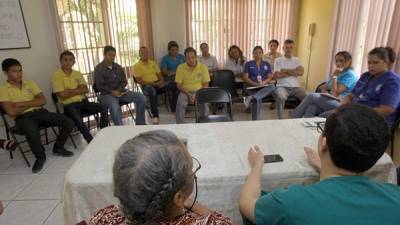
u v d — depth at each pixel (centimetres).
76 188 118
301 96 379
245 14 517
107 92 358
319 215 66
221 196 121
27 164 274
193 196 95
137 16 439
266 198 78
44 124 287
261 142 152
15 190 231
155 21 470
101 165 131
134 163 57
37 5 312
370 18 329
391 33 287
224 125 183
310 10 495
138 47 452
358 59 370
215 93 270
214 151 142
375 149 71
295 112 332
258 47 415
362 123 72
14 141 262
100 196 119
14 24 293
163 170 56
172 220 63
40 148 271
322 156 83
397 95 221
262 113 433
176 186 58
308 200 69
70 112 313
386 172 129
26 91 286
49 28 328
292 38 547
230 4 508
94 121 389
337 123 75
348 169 75
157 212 58
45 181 244
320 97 311
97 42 385
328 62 438
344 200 68
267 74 422
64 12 337
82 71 372
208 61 475
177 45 467
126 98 372
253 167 119
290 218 69
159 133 64
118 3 406
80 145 324
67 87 324
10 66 270
